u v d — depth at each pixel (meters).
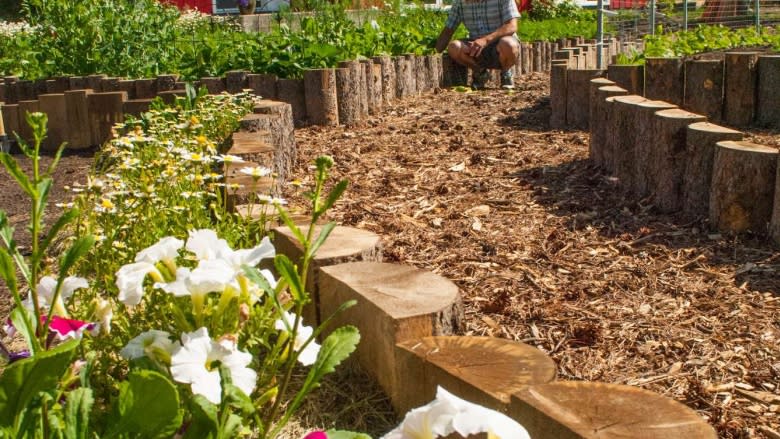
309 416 2.53
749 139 7.02
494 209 4.93
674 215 4.61
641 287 3.62
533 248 4.19
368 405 2.59
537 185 5.43
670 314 3.32
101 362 2.11
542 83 11.57
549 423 1.83
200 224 3.33
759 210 4.10
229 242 3.25
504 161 6.17
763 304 3.36
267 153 4.89
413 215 4.85
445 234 4.46
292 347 1.78
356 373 2.79
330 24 11.34
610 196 5.07
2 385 1.36
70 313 2.20
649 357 2.97
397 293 2.73
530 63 13.40
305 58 8.79
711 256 3.93
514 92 10.27
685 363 2.91
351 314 2.82
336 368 2.81
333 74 8.00
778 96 7.53
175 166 3.72
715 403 2.65
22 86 9.45
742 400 2.66
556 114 7.57
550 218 4.70
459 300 2.70
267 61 8.95
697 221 4.43
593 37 16.06
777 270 3.69
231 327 1.90
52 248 4.40
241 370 1.64
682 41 11.54
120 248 2.91
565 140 6.87
